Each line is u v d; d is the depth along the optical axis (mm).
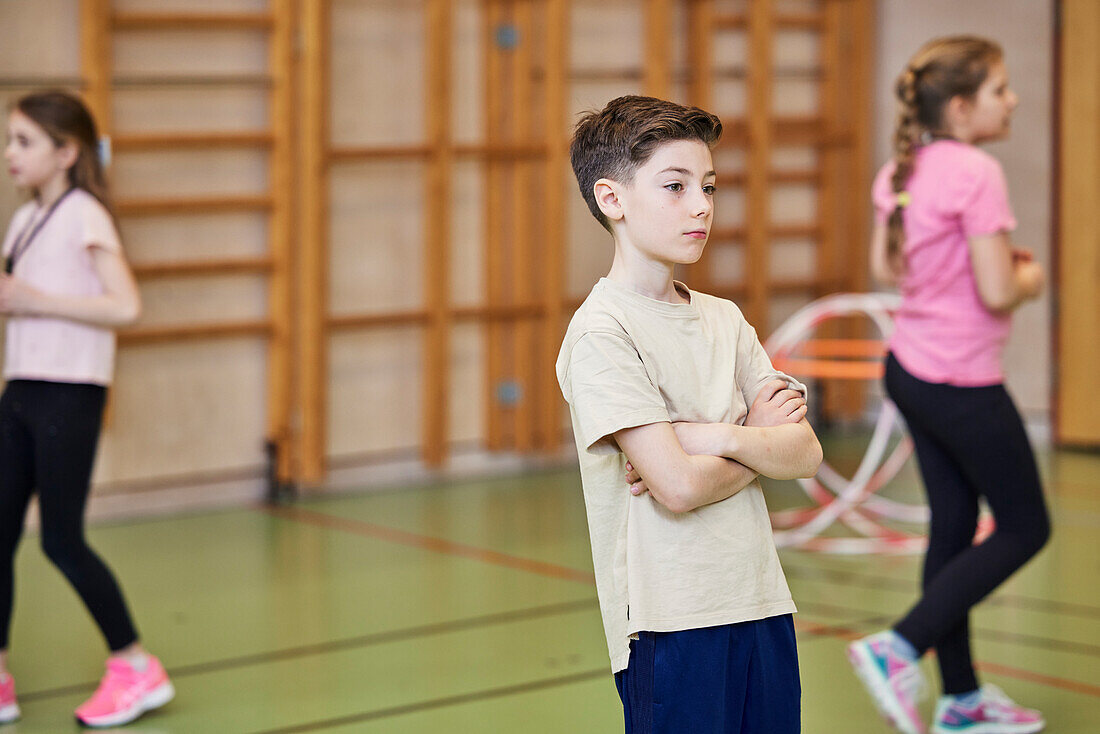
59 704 4602
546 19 9336
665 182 2395
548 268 9492
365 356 8883
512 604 5969
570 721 4410
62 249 4324
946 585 4055
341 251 8719
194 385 8180
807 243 11484
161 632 5516
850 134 11367
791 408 2543
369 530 7574
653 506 2475
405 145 8930
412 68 8938
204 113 8055
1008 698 4504
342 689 4766
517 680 4863
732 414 2520
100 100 7480
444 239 8969
